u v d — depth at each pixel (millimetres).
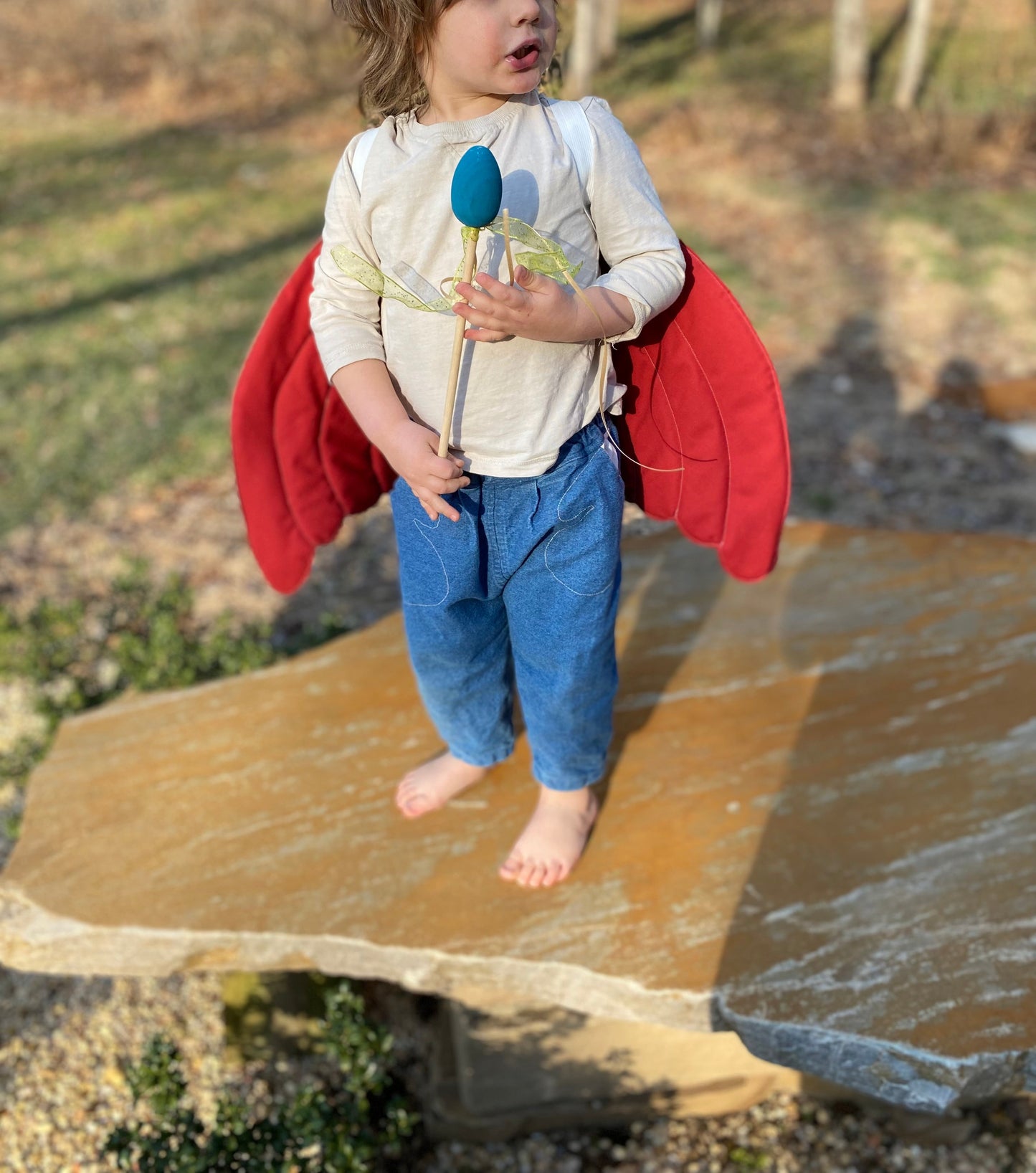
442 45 1399
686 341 1730
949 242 7852
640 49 13367
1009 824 2215
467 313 1370
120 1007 3229
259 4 12867
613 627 1877
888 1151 2814
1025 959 1975
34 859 2293
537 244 1414
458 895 2162
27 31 13781
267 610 4602
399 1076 3035
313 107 11742
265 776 2455
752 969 1994
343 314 1650
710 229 8219
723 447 1839
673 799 2314
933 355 6414
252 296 7258
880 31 13742
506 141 1446
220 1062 3078
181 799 2412
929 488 5230
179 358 6449
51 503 5215
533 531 1686
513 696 2234
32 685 4035
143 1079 2514
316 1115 2494
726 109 10906
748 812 2277
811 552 3039
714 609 2840
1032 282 7219
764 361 1715
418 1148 2893
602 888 2150
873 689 2562
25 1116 2938
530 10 1366
